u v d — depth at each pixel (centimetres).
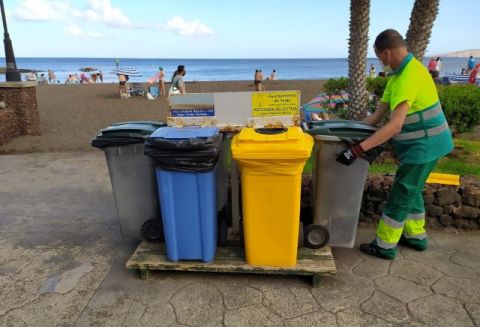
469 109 568
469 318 292
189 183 320
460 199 421
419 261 370
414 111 330
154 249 368
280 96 346
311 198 405
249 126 354
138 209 379
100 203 542
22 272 368
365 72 693
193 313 304
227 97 351
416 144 335
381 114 377
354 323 289
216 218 353
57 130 1105
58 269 372
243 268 334
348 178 346
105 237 438
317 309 305
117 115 1455
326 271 325
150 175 367
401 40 328
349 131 333
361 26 671
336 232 365
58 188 607
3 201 553
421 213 377
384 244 368
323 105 795
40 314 307
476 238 413
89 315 305
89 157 797
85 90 2559
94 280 352
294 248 328
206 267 337
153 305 315
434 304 308
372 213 445
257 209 318
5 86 952
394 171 517
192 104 355
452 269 355
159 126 387
